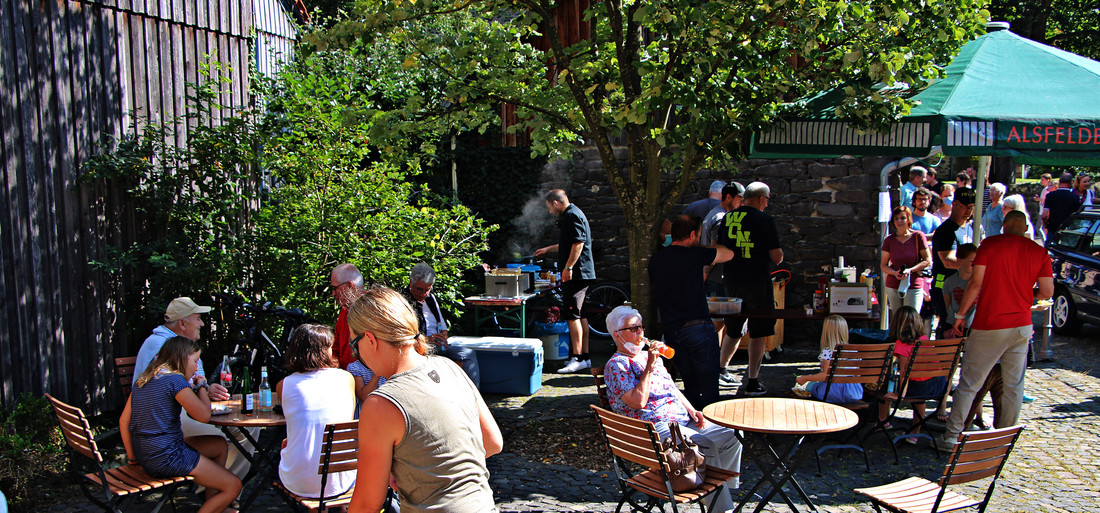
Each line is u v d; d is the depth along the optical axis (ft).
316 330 14.74
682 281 19.99
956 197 23.85
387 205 26.08
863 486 17.92
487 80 22.88
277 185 27.27
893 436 21.42
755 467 19.16
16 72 20.31
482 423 9.66
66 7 21.85
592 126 22.18
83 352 22.13
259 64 34.37
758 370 26.35
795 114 21.48
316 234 24.64
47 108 21.18
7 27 20.07
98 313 22.57
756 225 24.50
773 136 21.86
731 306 24.70
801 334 34.40
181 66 25.96
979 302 19.36
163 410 15.01
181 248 23.63
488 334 35.06
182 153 24.06
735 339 26.11
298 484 13.89
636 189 22.62
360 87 32.71
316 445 13.97
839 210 33.83
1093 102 17.52
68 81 21.86
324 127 25.46
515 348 25.98
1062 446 20.47
